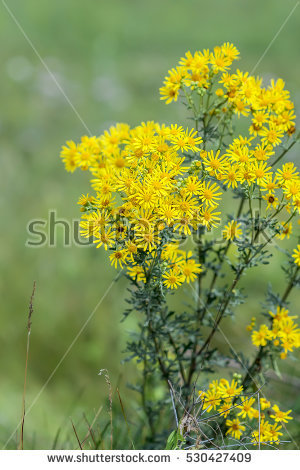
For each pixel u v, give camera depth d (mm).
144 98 6855
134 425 2799
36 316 3934
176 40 8961
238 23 9422
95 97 6859
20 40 8359
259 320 3666
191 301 3812
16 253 4520
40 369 3680
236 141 2207
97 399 3402
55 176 5508
